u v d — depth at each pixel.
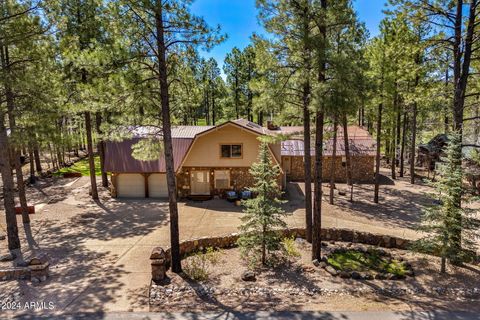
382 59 18.16
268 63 11.57
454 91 11.80
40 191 22.52
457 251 9.69
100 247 12.38
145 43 9.82
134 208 18.62
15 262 10.91
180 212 17.97
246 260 11.35
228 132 20.55
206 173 21.23
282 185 22.16
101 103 10.27
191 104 11.84
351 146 26.62
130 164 21.14
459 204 9.77
